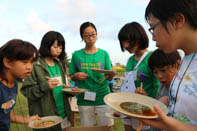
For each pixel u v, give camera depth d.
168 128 0.80
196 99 0.82
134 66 2.45
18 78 1.69
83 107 2.94
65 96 2.54
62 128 2.38
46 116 2.11
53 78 2.16
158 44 0.95
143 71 2.18
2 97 1.50
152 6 0.92
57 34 2.36
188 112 0.86
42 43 2.35
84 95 2.88
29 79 2.14
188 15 0.80
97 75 2.88
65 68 2.81
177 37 0.86
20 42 1.55
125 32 2.18
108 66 3.01
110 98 1.26
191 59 0.91
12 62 1.50
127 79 2.37
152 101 1.29
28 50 1.53
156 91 2.14
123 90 2.39
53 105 2.29
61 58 2.62
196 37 0.84
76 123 4.35
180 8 0.80
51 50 2.32
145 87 2.22
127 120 2.48
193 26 0.82
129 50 2.29
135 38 2.14
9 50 1.46
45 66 2.30
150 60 1.77
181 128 0.77
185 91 0.88
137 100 1.33
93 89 2.88
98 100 2.89
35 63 2.24
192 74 0.88
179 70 1.03
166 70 1.66
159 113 0.79
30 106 2.25
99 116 2.94
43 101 2.21
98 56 2.95
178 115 0.92
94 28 2.86
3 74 1.53
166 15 0.84
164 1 0.85
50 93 2.28
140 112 1.06
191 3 0.80
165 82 1.72
